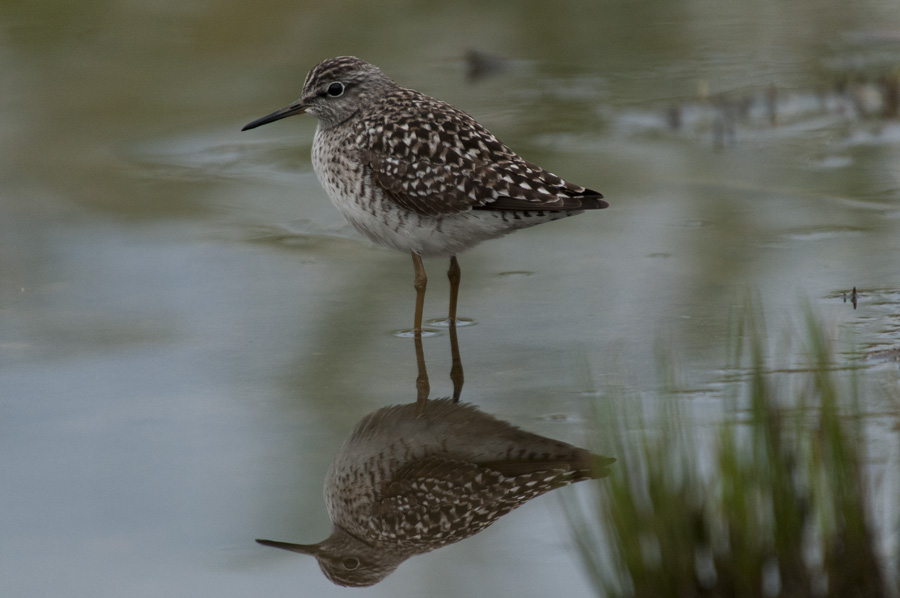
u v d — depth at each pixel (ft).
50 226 46.85
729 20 78.13
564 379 33.01
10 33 72.90
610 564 23.67
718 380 31.81
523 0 81.56
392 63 69.10
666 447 23.86
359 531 26.32
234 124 60.13
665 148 55.47
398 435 30.27
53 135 58.08
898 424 28.09
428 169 36.50
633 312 37.81
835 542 22.29
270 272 42.78
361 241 46.26
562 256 43.70
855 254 41.75
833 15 78.38
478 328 37.47
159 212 48.67
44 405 32.22
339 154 38.50
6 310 39.01
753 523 22.35
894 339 34.04
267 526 26.58
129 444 30.01
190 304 39.68
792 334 34.94
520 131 58.13
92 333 37.19
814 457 22.94
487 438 30.04
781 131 57.41
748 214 46.65
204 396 32.78
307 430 30.71
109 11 77.51
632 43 73.41
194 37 72.90
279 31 74.23
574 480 27.76
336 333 37.27
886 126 57.26
